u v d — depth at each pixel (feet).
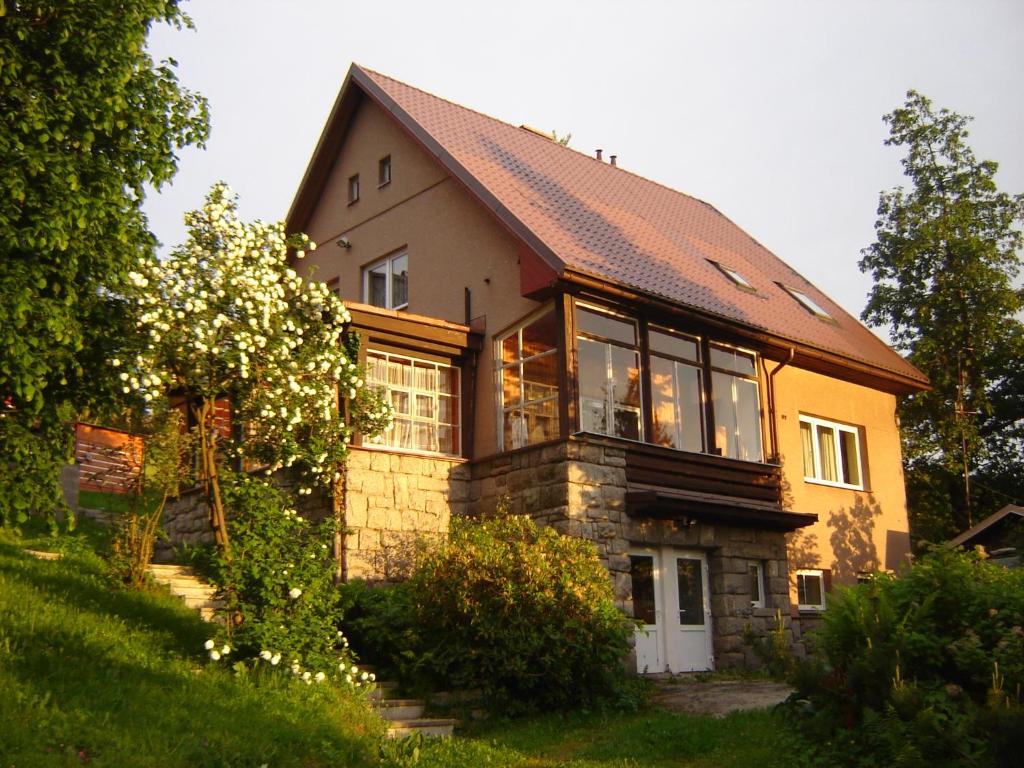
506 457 52.95
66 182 31.17
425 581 42.68
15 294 30.12
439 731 37.09
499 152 65.98
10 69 30.91
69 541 50.62
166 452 43.75
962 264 85.61
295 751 29.71
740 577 56.39
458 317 58.49
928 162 87.76
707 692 45.01
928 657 26.58
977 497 95.30
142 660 33.50
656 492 50.47
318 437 46.62
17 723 25.71
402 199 64.39
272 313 43.78
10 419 34.09
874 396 72.43
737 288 66.03
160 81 35.55
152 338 40.04
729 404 60.23
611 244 58.95
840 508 67.15
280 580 35.76
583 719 39.45
